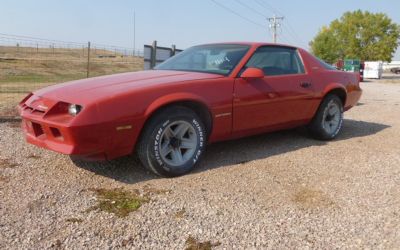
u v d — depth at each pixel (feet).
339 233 8.93
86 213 9.49
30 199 10.17
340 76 18.07
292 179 12.34
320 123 17.17
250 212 9.84
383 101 38.47
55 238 8.34
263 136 18.11
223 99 13.03
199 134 12.68
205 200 10.46
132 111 11.05
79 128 10.34
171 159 12.23
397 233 8.99
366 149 16.37
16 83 52.65
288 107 15.42
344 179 12.50
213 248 8.18
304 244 8.43
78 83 12.59
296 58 16.46
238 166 13.46
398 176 12.87
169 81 12.33
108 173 12.30
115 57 97.25
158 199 10.42
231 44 15.65
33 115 11.45
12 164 12.88
